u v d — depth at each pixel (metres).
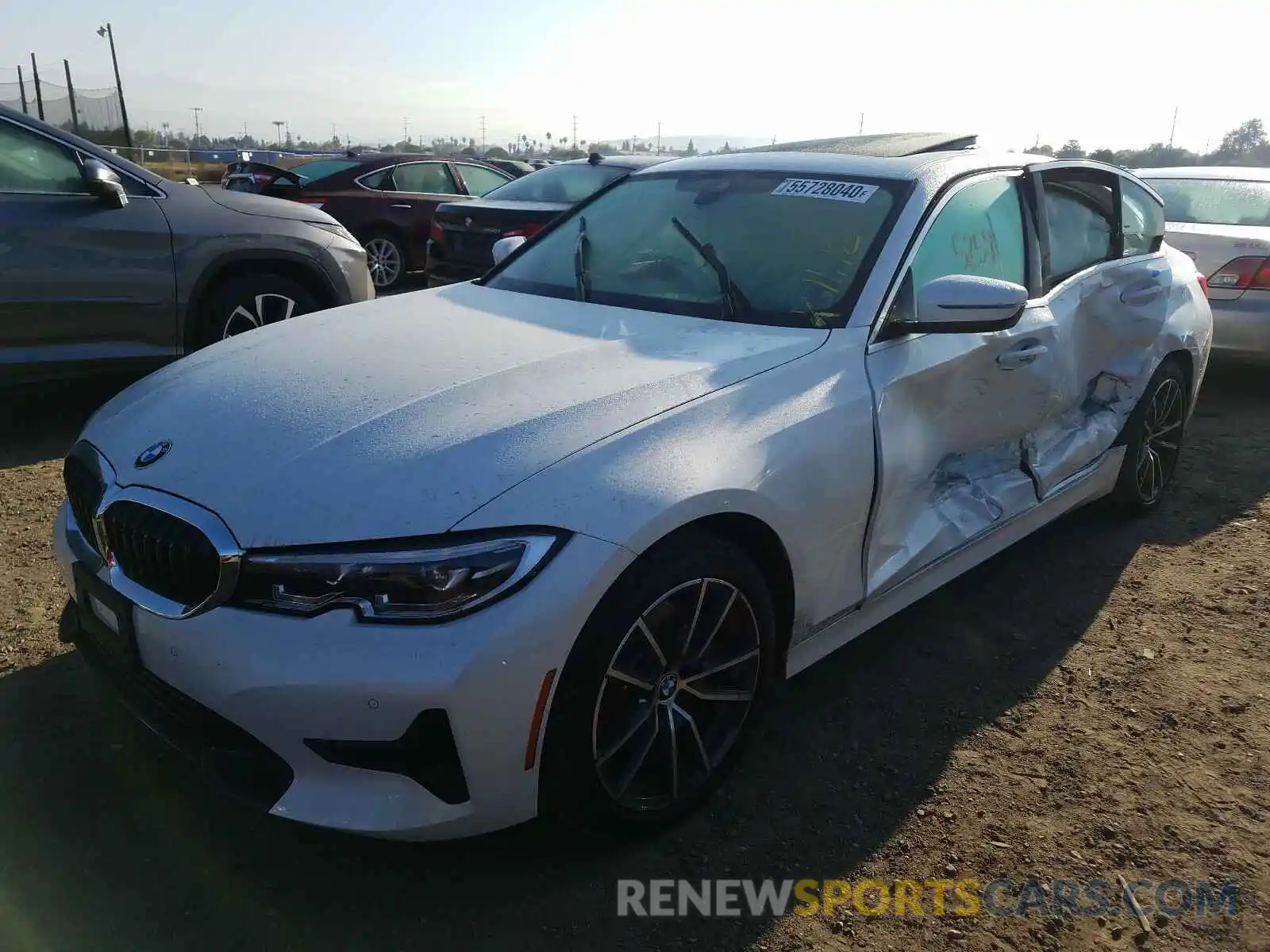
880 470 2.75
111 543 2.27
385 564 1.95
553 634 2.00
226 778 2.11
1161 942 2.16
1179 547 4.23
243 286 5.55
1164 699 3.10
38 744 2.71
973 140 3.83
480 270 8.42
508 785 2.05
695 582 2.27
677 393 2.41
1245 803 2.62
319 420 2.28
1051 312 3.51
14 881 2.24
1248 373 7.36
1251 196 6.87
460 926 2.17
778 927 2.19
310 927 2.16
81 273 4.93
